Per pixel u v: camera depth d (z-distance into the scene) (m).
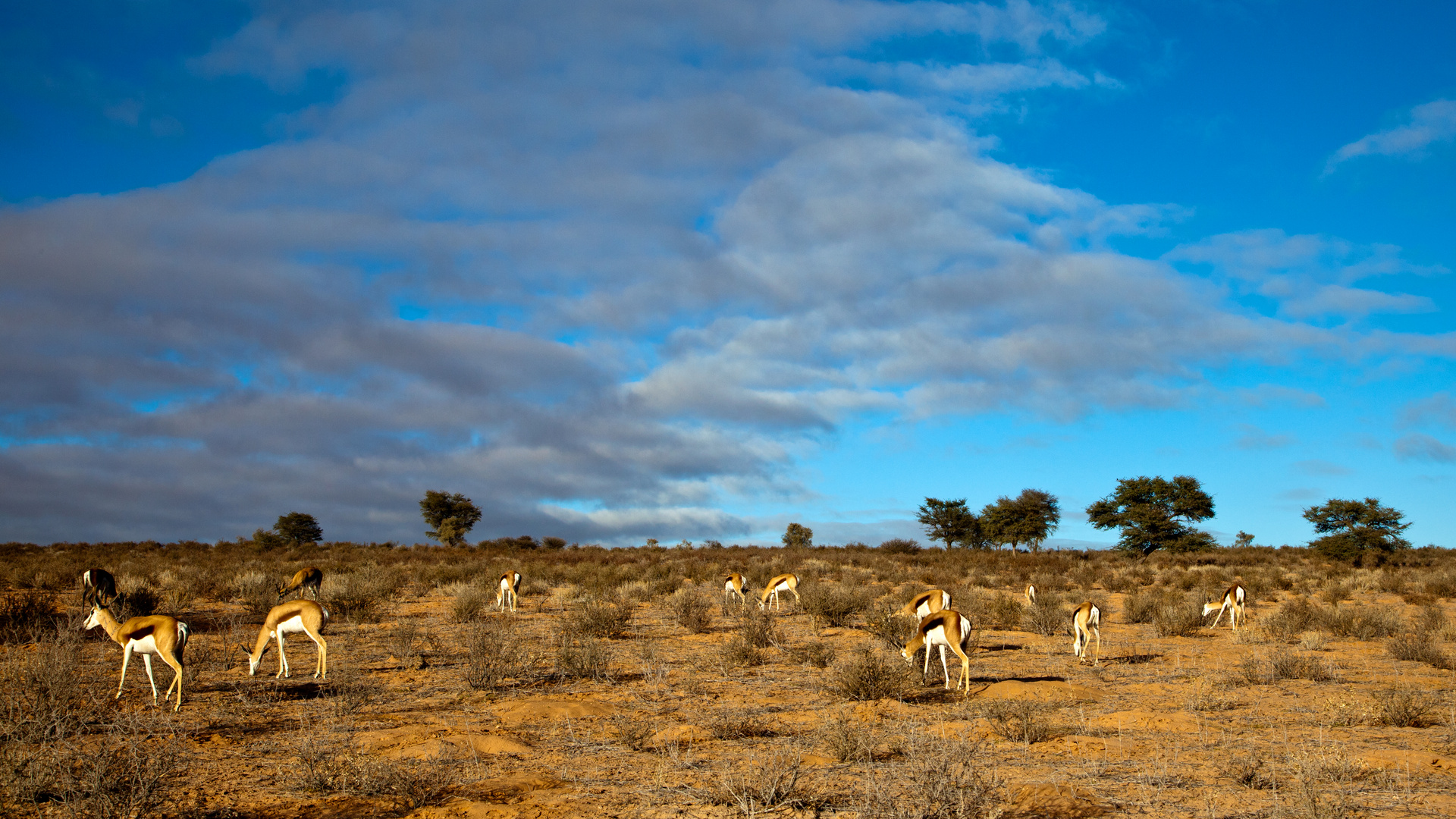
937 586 32.81
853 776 8.70
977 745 10.15
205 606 25.50
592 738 10.55
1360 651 19.20
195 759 9.27
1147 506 57.62
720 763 9.30
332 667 15.38
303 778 8.16
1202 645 20.28
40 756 8.30
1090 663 17.23
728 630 21.88
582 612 22.53
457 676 14.91
